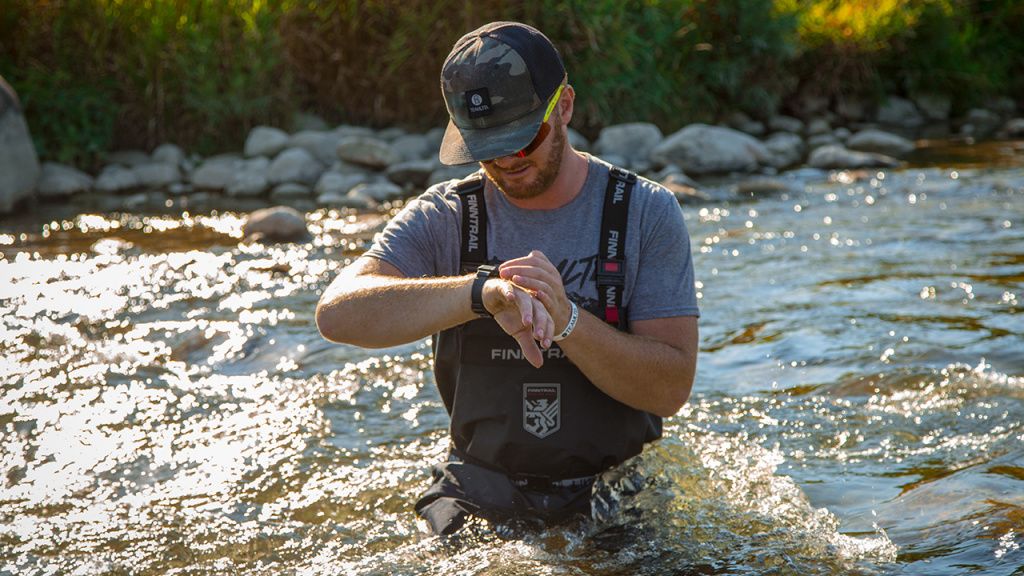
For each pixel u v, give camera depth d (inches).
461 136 92.9
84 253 251.1
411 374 157.6
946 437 125.8
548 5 405.7
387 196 335.6
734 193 327.3
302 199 336.5
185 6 392.5
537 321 85.5
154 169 365.1
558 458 99.9
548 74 92.1
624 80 422.3
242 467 123.6
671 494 106.9
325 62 422.6
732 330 176.2
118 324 187.3
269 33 395.9
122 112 384.2
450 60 93.0
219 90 396.5
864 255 229.1
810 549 96.5
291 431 135.4
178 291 212.4
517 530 97.9
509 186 95.5
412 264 100.1
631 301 100.0
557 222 99.0
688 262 100.7
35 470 123.2
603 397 99.8
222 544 103.5
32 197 328.5
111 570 98.7
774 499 108.0
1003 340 161.8
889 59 538.0
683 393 99.7
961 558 93.7
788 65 519.5
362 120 435.5
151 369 161.9
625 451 102.7
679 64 466.6
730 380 151.1
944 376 146.2
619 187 99.4
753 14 464.4
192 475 121.2
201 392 151.3
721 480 113.0
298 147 384.2
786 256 231.3
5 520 109.7
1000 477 111.3
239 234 275.6
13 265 237.6
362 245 258.4
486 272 89.8
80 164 372.2
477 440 101.5
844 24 515.5
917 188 319.9
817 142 442.9
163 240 268.2
